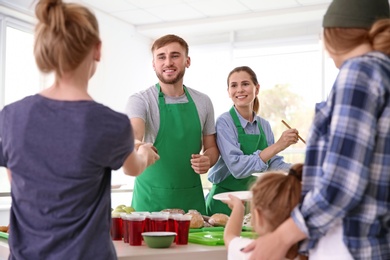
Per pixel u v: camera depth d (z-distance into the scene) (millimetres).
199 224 1982
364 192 1108
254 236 1309
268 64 5891
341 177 1069
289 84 5781
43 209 1270
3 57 4473
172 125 2418
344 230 1123
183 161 2422
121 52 5789
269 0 5047
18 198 1298
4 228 1925
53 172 1253
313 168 1181
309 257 1188
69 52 1250
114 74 5664
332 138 1097
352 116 1084
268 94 5879
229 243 1374
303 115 5711
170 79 2408
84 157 1240
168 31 6051
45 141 1250
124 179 5637
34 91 4824
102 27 5469
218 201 2605
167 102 2449
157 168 2404
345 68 1138
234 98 2701
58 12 1251
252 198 1275
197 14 5578
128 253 1521
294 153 5668
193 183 2449
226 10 5418
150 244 1615
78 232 1274
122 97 5805
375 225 1126
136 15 5625
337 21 1200
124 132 1291
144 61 6227
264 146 2697
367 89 1098
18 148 1263
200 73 6195
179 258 1542
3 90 4457
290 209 1195
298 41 5660
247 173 2496
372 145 1082
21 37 4738
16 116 1282
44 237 1273
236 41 6023
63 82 1302
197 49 6191
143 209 2416
